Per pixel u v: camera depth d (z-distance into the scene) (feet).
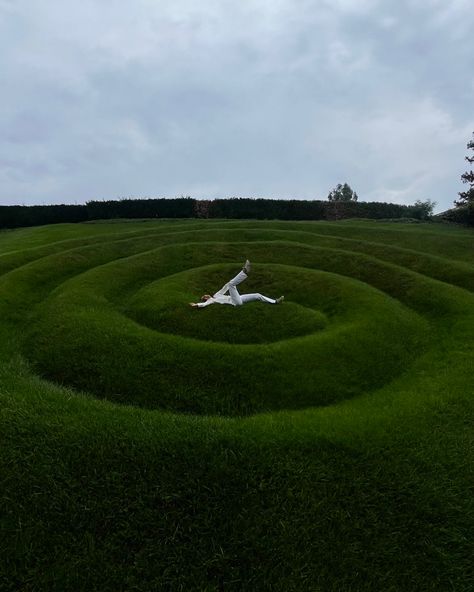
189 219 124.06
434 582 25.32
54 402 33.42
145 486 27.25
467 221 118.62
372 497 28.30
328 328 50.19
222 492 27.32
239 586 24.22
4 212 128.88
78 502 26.45
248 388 38.65
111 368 40.04
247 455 29.30
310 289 61.67
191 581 24.14
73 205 131.75
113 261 71.77
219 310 52.49
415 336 49.08
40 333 47.06
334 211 132.57
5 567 24.11
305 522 26.63
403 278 63.57
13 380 36.94
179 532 25.64
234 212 129.70
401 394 38.65
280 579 24.50
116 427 30.73
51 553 24.64
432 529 27.25
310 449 30.42
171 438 29.86
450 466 30.86
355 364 42.75
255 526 26.14
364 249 78.74
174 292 57.47
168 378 39.04
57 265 67.56
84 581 23.81
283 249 75.87
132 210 129.90
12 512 25.86
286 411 36.19
